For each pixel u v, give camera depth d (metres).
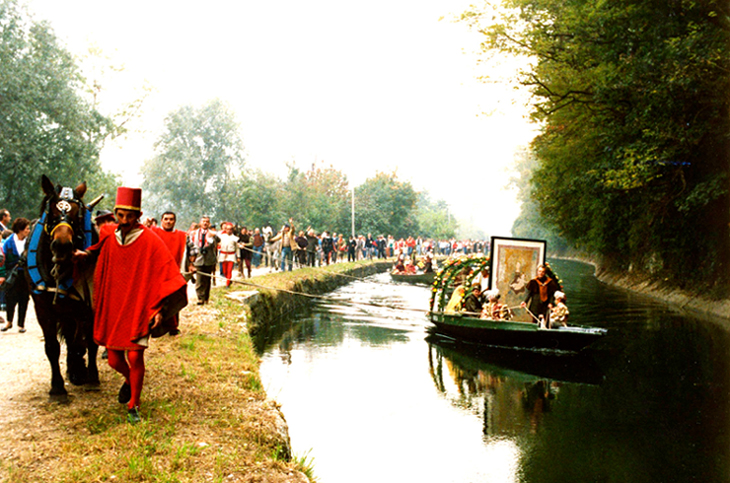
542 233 75.12
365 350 12.77
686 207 16.83
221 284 17.05
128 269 5.29
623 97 16.75
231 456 4.68
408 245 46.25
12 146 29.28
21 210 33.12
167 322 5.41
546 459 6.81
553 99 19.36
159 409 5.65
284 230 23.48
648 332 14.68
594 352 12.53
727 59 13.95
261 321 15.02
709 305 18.00
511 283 13.81
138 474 4.17
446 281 15.47
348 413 8.32
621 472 6.38
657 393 9.48
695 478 6.27
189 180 56.97
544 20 18.28
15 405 5.69
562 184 25.88
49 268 5.67
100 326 5.32
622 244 26.02
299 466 5.00
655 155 15.71
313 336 14.45
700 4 14.66
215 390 6.55
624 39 16.36
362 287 27.22
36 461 4.38
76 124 33.06
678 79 14.49
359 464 6.53
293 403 8.66
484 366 11.43
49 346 5.72
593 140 19.78
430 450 7.03
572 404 8.94
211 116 58.28
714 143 16.31
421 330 15.59
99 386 6.42
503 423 8.05
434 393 9.46
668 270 22.58
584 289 26.00
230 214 57.00
